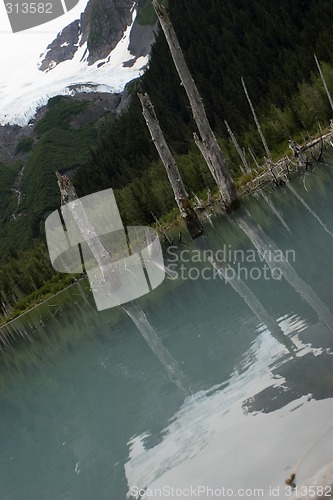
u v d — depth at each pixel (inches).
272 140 3004.4
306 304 370.3
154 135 1195.3
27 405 598.2
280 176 1509.6
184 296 663.1
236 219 1189.7
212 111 4547.2
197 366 378.0
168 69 5831.7
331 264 441.1
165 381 388.8
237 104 4279.0
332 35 3695.9
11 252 5561.0
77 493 287.7
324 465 196.7
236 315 438.9
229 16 5615.2
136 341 578.6
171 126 4990.2
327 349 282.8
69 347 852.0
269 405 260.1
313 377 262.4
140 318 694.5
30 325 1950.1
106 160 5748.0
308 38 4178.2
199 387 335.6
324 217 692.7
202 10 5940.0
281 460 213.5
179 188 1202.0
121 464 291.4
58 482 322.0
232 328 410.3
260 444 231.9
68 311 1557.6
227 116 4153.5
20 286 3809.1
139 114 5871.1
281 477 202.8
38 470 366.6
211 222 1466.5
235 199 1238.9
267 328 364.5
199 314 522.6
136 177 4670.3
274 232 774.5
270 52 4500.5
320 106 2839.6
